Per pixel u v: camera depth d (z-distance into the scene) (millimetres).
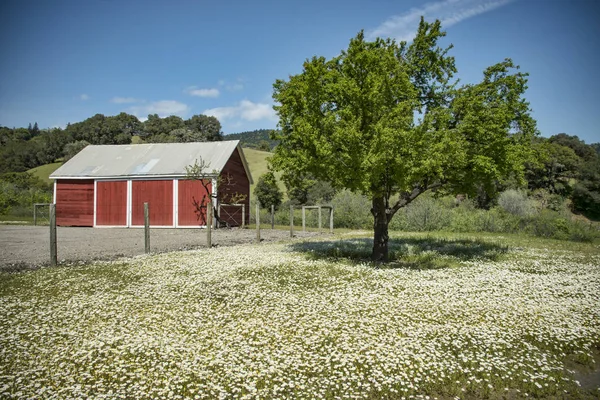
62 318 7582
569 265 14789
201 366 5414
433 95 16484
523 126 15789
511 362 5738
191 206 33750
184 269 12984
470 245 21219
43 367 5410
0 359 5707
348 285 10555
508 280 11492
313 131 13570
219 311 8055
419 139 12703
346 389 4926
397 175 12641
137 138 133625
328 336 6648
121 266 13492
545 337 6695
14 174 76312
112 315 7777
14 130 164875
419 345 6137
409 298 9094
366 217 38031
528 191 61125
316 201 55938
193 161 35562
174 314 7844
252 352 5906
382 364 5484
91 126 122000
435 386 5098
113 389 4906
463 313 8008
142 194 34750
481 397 5004
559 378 5426
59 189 36438
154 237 25188
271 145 166750
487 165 13531
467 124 14008
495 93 15289
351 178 13195
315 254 16969
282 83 16828
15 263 13945
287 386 4984
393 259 16016
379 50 14297
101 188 35656
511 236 28938
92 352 5875
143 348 6039
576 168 65125
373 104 13445
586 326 7332
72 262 14359
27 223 39031
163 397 4641
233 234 28281
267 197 62531
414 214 34031
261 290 9992
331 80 14945
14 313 7938
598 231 28297
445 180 15219
